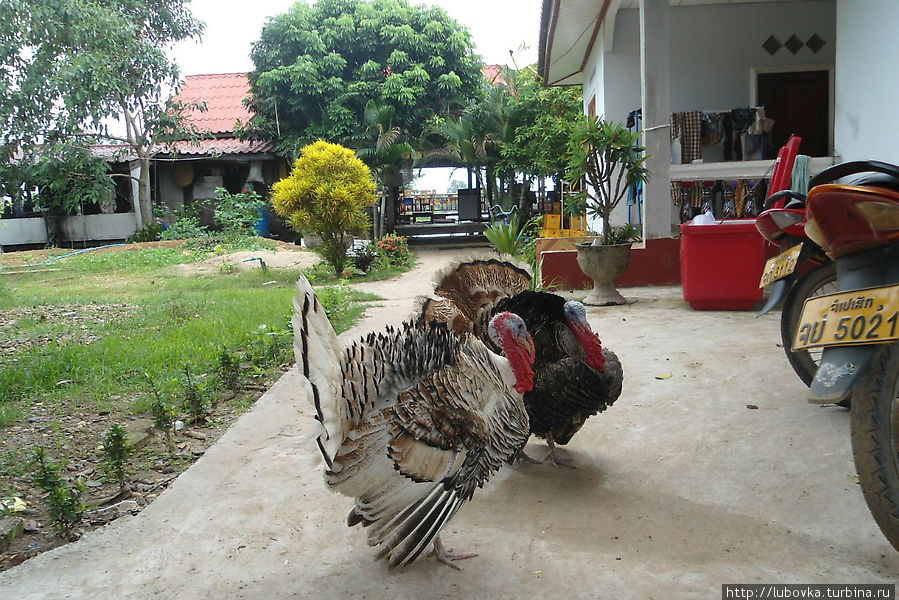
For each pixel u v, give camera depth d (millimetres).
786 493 3627
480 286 4484
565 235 16641
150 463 4621
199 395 5605
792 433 4340
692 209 12477
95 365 6855
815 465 3889
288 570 3188
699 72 13375
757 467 3943
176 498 3955
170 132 25438
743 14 13203
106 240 26688
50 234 26469
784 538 3219
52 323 9633
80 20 22156
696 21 13258
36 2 21812
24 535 3711
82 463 4633
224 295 11992
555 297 4105
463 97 26859
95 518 3861
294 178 15719
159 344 7688
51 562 3303
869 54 8477
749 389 5191
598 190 9203
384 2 27406
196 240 22438
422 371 2980
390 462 2807
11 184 23672
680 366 5887
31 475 4422
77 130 23312
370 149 24828
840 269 3111
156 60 23938
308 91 25156
